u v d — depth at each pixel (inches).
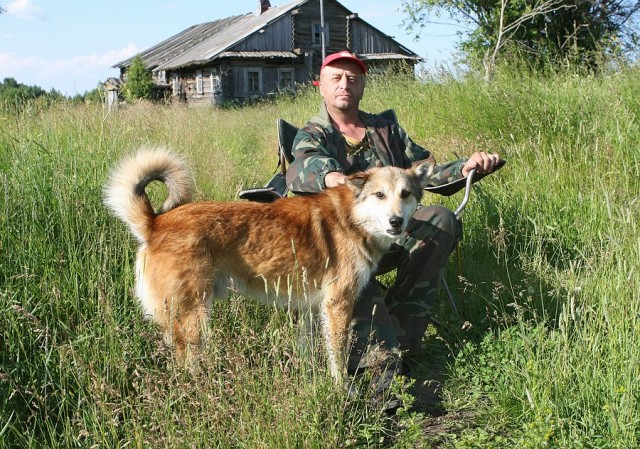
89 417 115.0
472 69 429.4
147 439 107.5
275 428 111.0
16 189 169.5
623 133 255.4
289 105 652.7
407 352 163.3
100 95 294.8
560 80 363.6
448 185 172.6
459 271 186.2
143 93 1300.4
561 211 219.6
